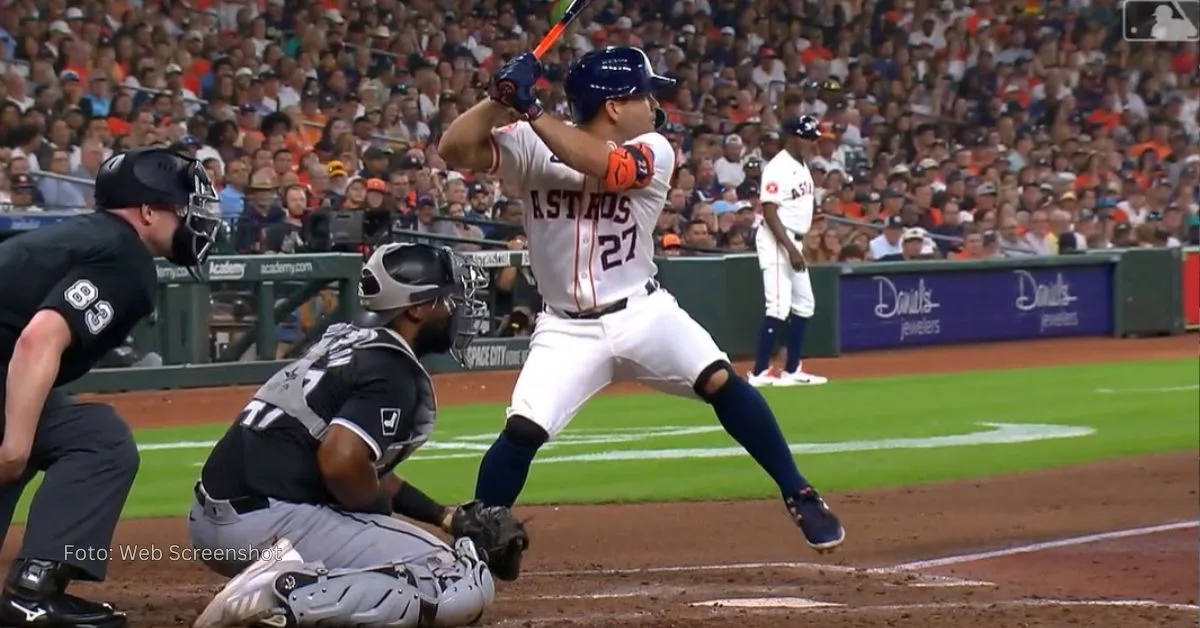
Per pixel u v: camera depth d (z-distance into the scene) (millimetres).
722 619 16516
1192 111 81625
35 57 54219
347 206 50000
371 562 15633
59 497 15297
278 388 15555
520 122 17844
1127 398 43375
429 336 15844
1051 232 65625
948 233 63688
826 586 19453
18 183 45875
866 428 37125
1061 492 27922
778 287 46031
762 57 74250
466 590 15844
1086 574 20484
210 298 46000
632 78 17938
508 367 51656
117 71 55531
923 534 23812
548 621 16484
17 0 54844
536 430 17859
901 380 48406
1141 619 16750
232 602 15000
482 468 18250
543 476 29938
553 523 25078
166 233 15570
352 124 57500
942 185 67062
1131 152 78812
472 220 50969
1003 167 71750
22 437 14336
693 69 70562
